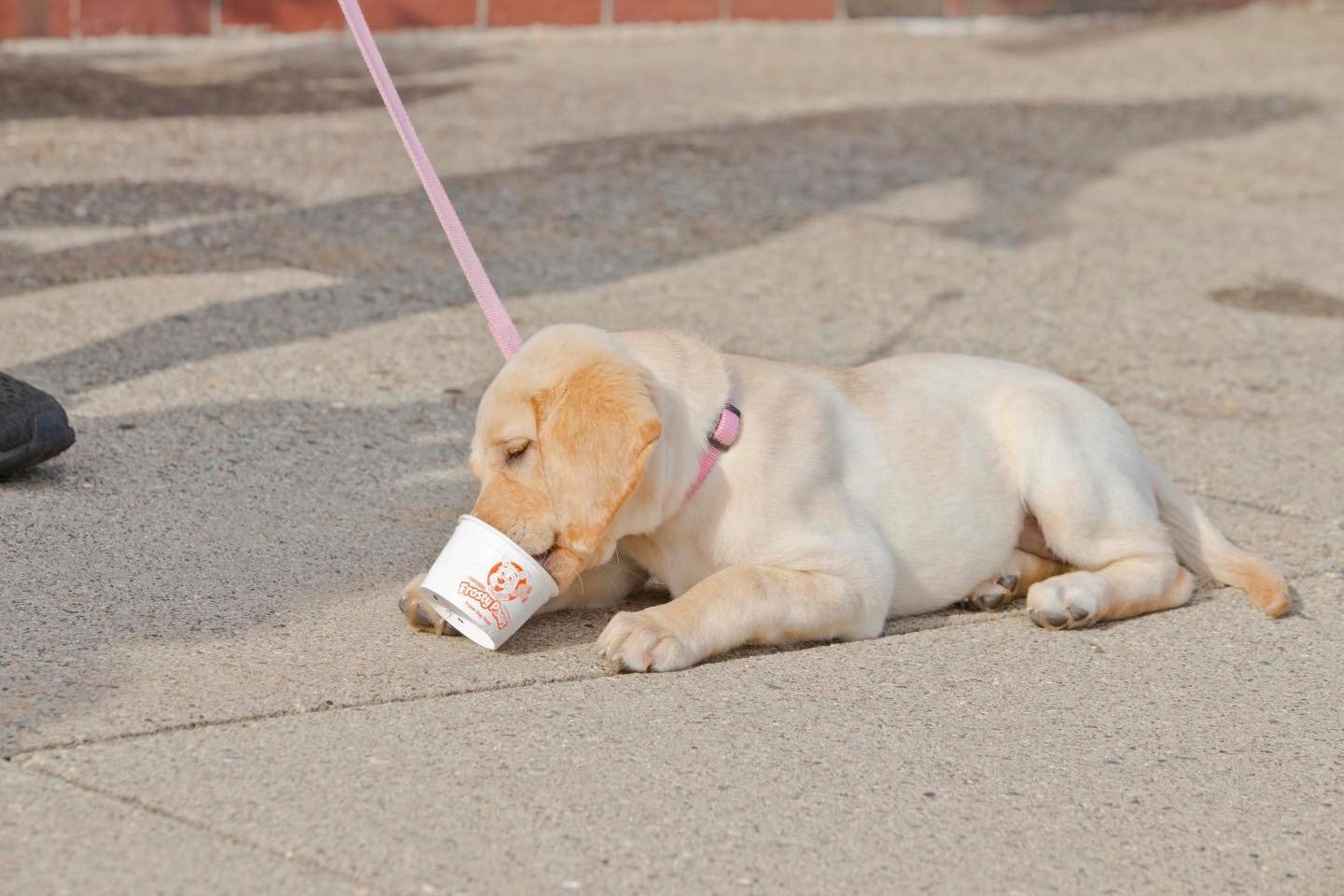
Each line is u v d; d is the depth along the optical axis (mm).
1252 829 2096
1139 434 2996
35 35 5938
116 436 2729
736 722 2186
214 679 2195
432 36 6781
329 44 6488
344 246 3660
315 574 2416
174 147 4480
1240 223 4508
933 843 2045
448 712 2168
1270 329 3557
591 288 3514
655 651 2246
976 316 3520
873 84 6277
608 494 2193
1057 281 3850
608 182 4480
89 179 4047
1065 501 2428
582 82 5977
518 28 7004
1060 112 5887
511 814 2037
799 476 2316
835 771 2123
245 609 2330
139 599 2332
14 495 2537
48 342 3014
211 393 2893
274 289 3312
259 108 5117
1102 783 2139
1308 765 2188
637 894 1965
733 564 2312
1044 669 2324
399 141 4766
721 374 2309
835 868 2008
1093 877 2021
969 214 4430
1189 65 7047
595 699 2207
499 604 2227
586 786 2078
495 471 2240
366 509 2594
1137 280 3898
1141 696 2285
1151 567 2451
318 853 1980
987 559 2439
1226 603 2498
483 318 3273
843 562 2320
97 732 2102
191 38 6270
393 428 2834
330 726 2133
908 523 2393
